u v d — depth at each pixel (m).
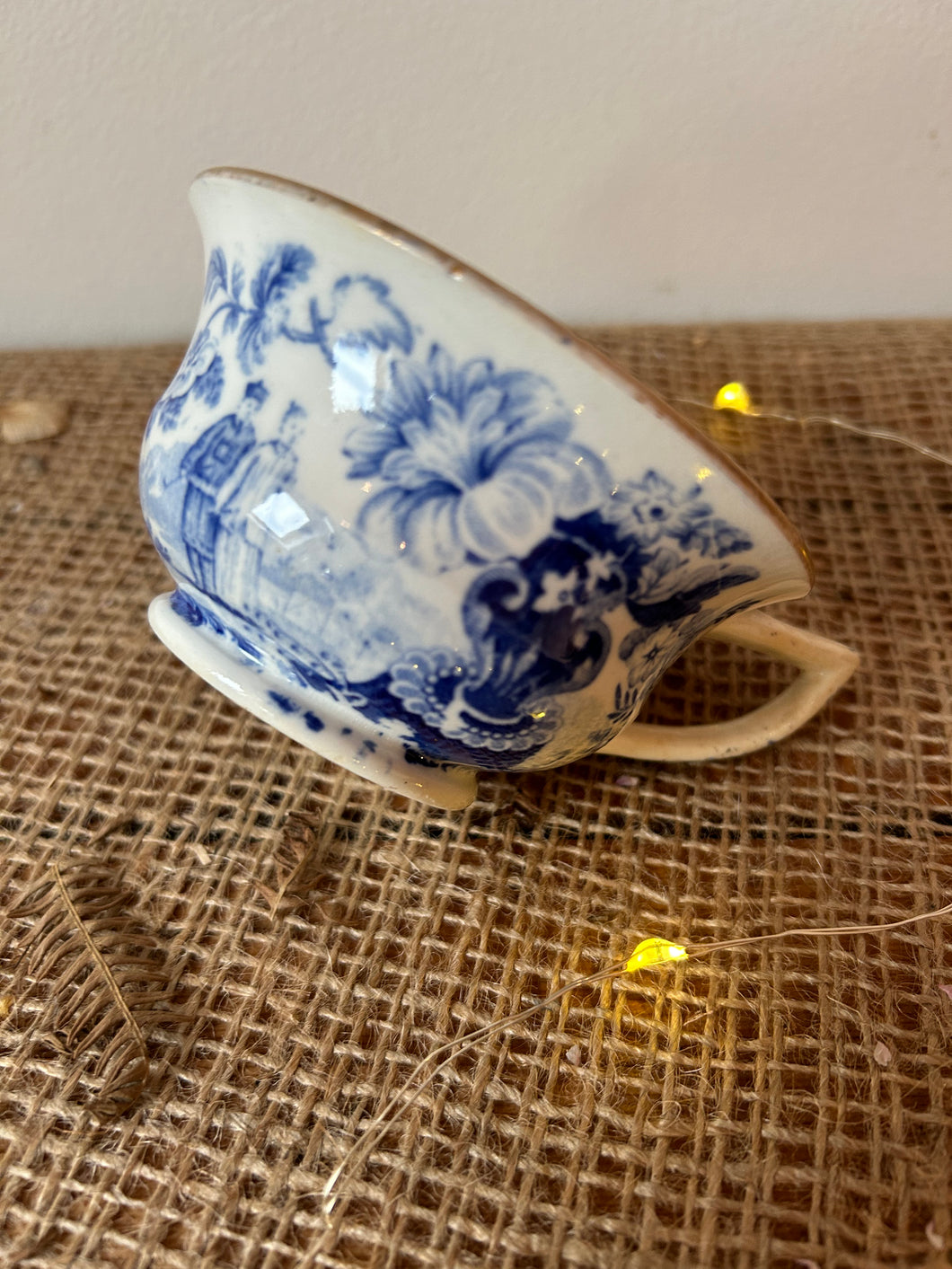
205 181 0.10
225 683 0.11
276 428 0.10
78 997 0.11
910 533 0.17
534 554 0.09
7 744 0.14
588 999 0.12
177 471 0.10
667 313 0.22
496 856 0.13
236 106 0.19
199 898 0.12
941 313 0.22
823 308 0.22
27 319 0.22
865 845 0.13
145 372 0.20
